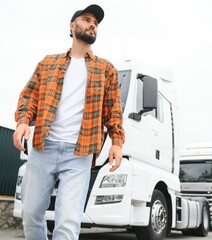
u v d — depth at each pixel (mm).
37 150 2369
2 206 7117
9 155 8375
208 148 12258
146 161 5484
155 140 5863
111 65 2607
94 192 4758
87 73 2428
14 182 8477
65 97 2396
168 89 6906
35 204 2385
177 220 6605
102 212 4672
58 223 2289
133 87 5410
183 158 11992
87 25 2469
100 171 4812
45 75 2473
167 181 6000
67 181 2316
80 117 2393
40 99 2414
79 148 2324
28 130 2260
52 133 2361
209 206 9734
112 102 2578
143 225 4996
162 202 5801
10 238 5902
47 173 2354
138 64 5801
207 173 11445
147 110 5188
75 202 2301
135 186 4859
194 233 9008
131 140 5051
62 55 2529
